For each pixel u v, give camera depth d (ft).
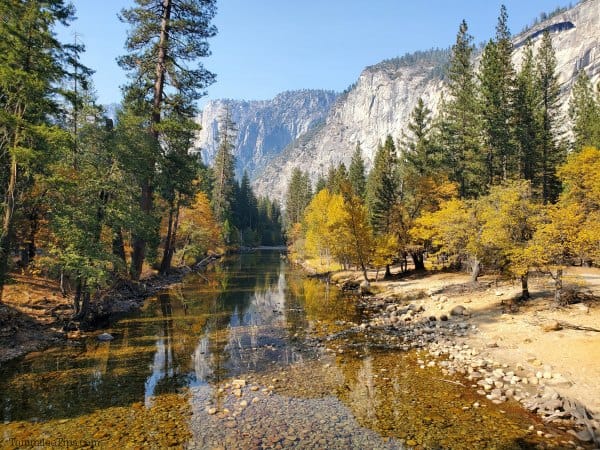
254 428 30.01
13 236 60.54
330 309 81.15
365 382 40.04
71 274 57.72
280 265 192.34
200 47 88.33
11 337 50.44
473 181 123.95
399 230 115.65
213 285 113.80
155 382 39.65
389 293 94.48
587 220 56.29
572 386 36.94
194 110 95.40
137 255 88.22
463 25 135.85
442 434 29.19
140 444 27.32
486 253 80.64
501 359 46.21
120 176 63.52
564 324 52.49
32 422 30.58
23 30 49.52
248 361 46.80
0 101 54.13
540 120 137.69
